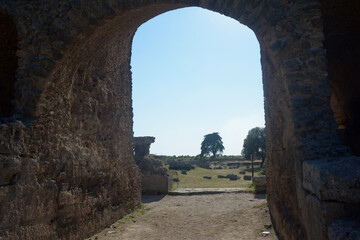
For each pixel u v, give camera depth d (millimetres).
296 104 3920
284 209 5027
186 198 11398
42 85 4656
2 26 5906
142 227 6883
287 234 4648
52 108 4926
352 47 7258
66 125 5297
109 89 7180
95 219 6145
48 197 4660
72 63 5199
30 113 4535
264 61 5914
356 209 2508
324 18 6324
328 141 3678
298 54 4113
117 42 6742
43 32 4840
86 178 5871
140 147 14336
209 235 6172
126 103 8430
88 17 4840
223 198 10938
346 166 2680
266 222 6852
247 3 4434
